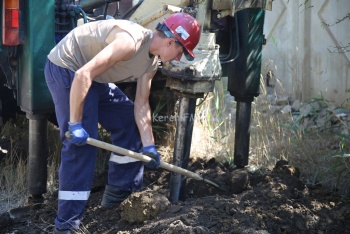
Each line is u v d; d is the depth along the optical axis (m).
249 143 10.85
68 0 9.31
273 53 15.38
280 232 8.16
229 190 9.42
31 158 9.18
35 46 8.69
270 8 9.05
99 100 8.52
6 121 11.90
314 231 8.33
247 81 10.32
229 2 8.85
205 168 10.52
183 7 9.41
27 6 8.62
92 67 7.46
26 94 8.92
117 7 10.80
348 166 10.23
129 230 8.30
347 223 8.49
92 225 8.64
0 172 10.59
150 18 9.48
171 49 7.86
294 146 11.44
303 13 14.37
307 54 14.47
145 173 10.20
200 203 8.55
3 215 8.89
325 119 13.02
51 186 10.06
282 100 14.20
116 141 8.79
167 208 8.45
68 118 8.03
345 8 13.45
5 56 8.99
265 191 8.97
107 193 8.92
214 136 12.13
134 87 10.67
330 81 14.05
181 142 8.84
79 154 8.00
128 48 7.60
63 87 7.99
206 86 8.60
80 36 7.99
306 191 9.36
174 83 8.61
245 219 8.13
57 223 8.13
